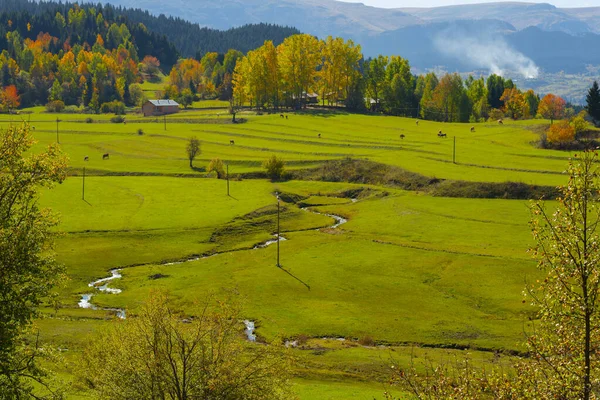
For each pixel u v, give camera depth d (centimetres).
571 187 2384
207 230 10781
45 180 3309
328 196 13938
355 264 9088
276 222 11506
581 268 2306
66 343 6016
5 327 2933
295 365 5712
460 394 2378
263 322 6994
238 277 8612
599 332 2348
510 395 2355
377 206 12756
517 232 10512
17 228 3069
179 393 2998
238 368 3238
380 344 6481
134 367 3222
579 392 2228
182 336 3262
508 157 16375
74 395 4006
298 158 16738
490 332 6681
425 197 13212
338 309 7419
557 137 17838
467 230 10744
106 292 8094
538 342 2436
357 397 4675
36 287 3069
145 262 9406
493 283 8150
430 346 6419
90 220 11112
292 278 8550
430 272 8694
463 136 19875
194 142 16538
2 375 3005
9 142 3234
